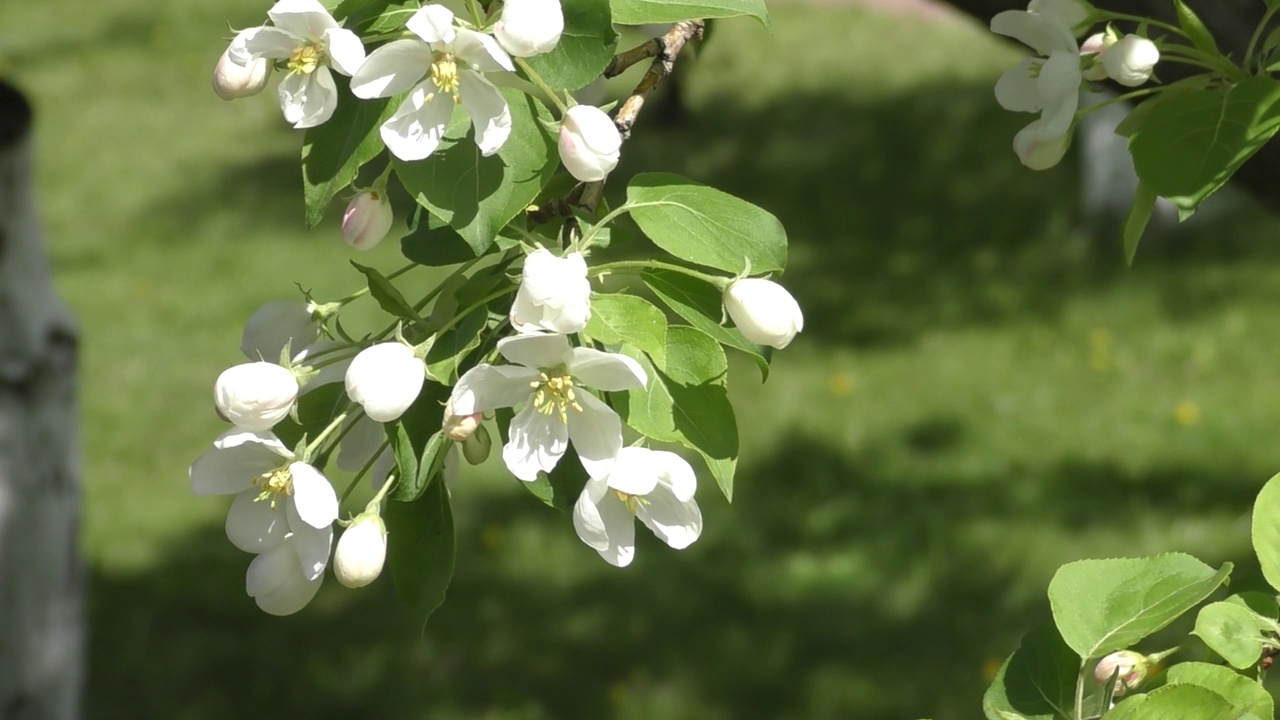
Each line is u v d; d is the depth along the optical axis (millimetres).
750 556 6840
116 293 10578
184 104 15305
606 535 1769
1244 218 10352
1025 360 8781
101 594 6801
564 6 1711
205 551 7176
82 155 13891
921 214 11320
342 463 1965
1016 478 7422
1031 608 6266
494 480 7617
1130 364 8578
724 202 1820
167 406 8805
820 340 9297
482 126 1654
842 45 16250
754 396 8562
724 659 6094
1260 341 8703
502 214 1684
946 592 6449
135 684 6141
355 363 1669
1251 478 7191
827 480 7531
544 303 1598
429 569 1821
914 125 13289
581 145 1697
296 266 10867
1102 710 1811
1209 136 2010
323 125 1724
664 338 1688
